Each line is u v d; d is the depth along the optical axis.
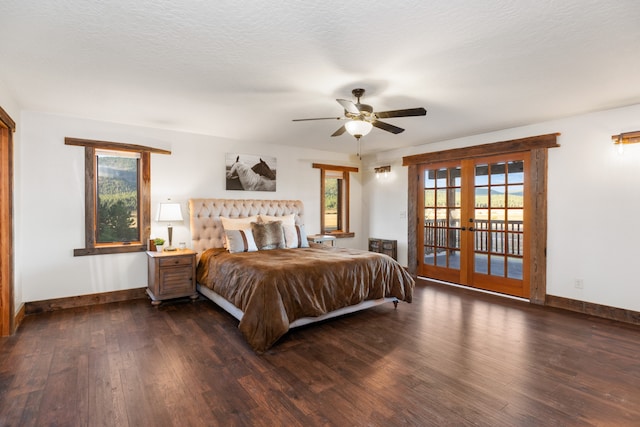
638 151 3.49
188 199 4.77
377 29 2.00
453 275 5.26
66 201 3.93
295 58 2.39
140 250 4.39
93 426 1.85
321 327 3.40
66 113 3.80
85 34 2.06
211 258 4.14
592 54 2.32
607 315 3.70
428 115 3.87
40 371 2.46
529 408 2.03
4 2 1.71
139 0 1.71
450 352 2.81
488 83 2.87
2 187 3.09
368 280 3.72
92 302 4.12
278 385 2.29
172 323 3.49
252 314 2.87
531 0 1.70
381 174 6.40
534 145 4.22
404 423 1.89
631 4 1.73
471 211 5.00
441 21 1.91
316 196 6.18
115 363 2.59
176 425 1.87
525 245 4.39
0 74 2.69
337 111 3.70
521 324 3.48
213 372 2.46
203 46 2.22
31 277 3.75
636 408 2.03
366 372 2.47
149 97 3.24
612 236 3.67
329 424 1.88
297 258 3.74
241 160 5.24
